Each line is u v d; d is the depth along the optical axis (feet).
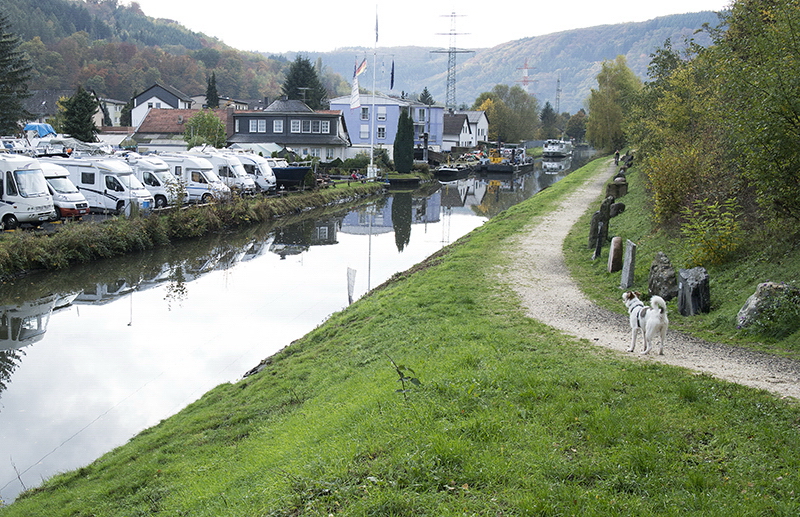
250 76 622.54
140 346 59.98
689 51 93.25
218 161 141.69
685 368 32.01
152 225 106.63
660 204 69.05
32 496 34.42
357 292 78.95
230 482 27.99
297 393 39.68
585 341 38.22
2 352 58.54
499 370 31.81
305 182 170.50
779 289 38.11
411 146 242.99
